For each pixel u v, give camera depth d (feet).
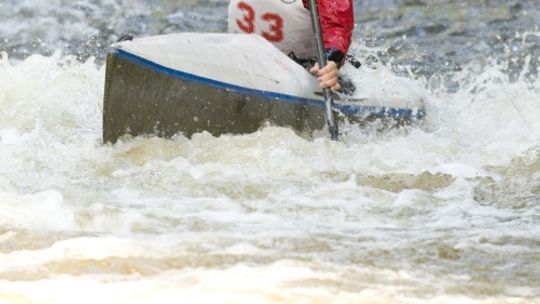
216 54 49.32
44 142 49.08
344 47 52.54
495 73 69.82
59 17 99.30
